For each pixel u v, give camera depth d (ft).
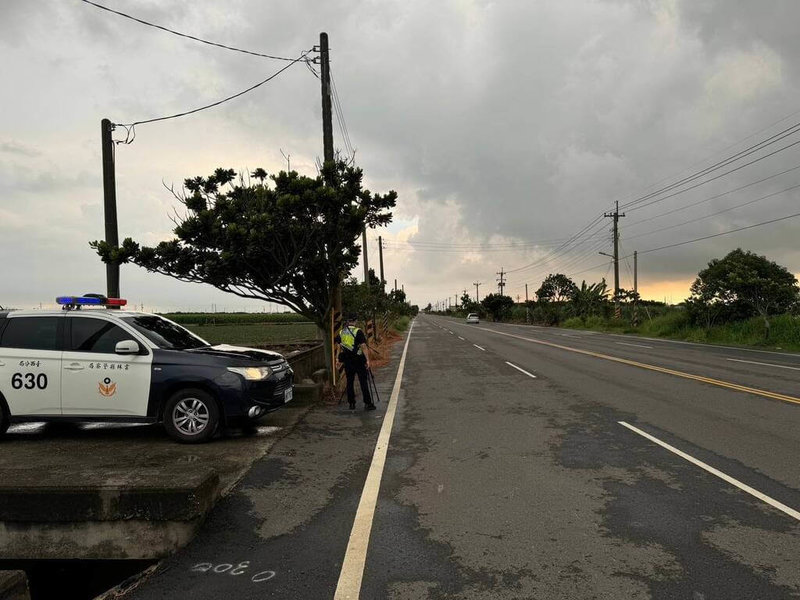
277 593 11.45
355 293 69.31
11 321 24.52
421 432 26.30
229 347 27.63
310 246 36.86
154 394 23.71
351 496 17.29
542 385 41.32
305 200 33.83
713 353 68.74
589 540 13.82
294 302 39.93
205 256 35.37
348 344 32.71
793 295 88.63
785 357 62.44
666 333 112.57
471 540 13.91
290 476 19.33
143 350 24.03
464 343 94.38
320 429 27.12
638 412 30.22
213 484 15.79
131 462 20.70
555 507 16.14
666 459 20.95
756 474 18.99
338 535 14.30
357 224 36.09
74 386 23.72
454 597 11.18
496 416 29.81
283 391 26.53
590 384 41.32
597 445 23.21
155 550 13.74
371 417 30.27
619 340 100.58
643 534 14.12
